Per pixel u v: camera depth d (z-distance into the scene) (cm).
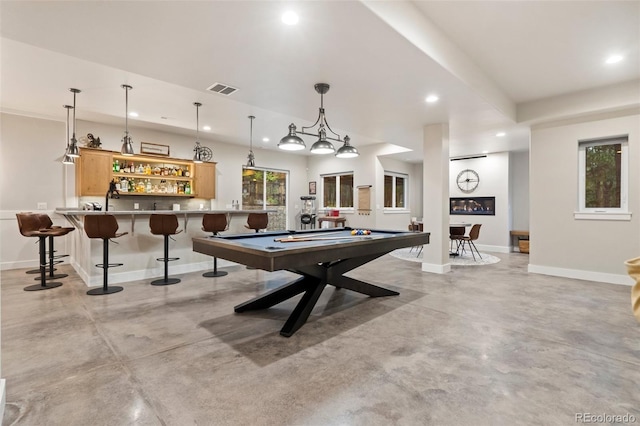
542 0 252
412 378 201
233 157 817
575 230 474
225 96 384
